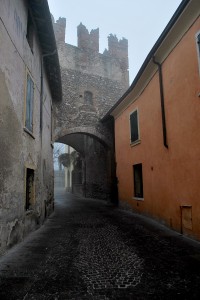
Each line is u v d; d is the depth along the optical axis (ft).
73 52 55.62
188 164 21.45
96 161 66.54
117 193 49.85
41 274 13.23
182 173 22.57
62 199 74.79
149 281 12.20
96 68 57.82
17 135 19.11
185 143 21.95
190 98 21.01
